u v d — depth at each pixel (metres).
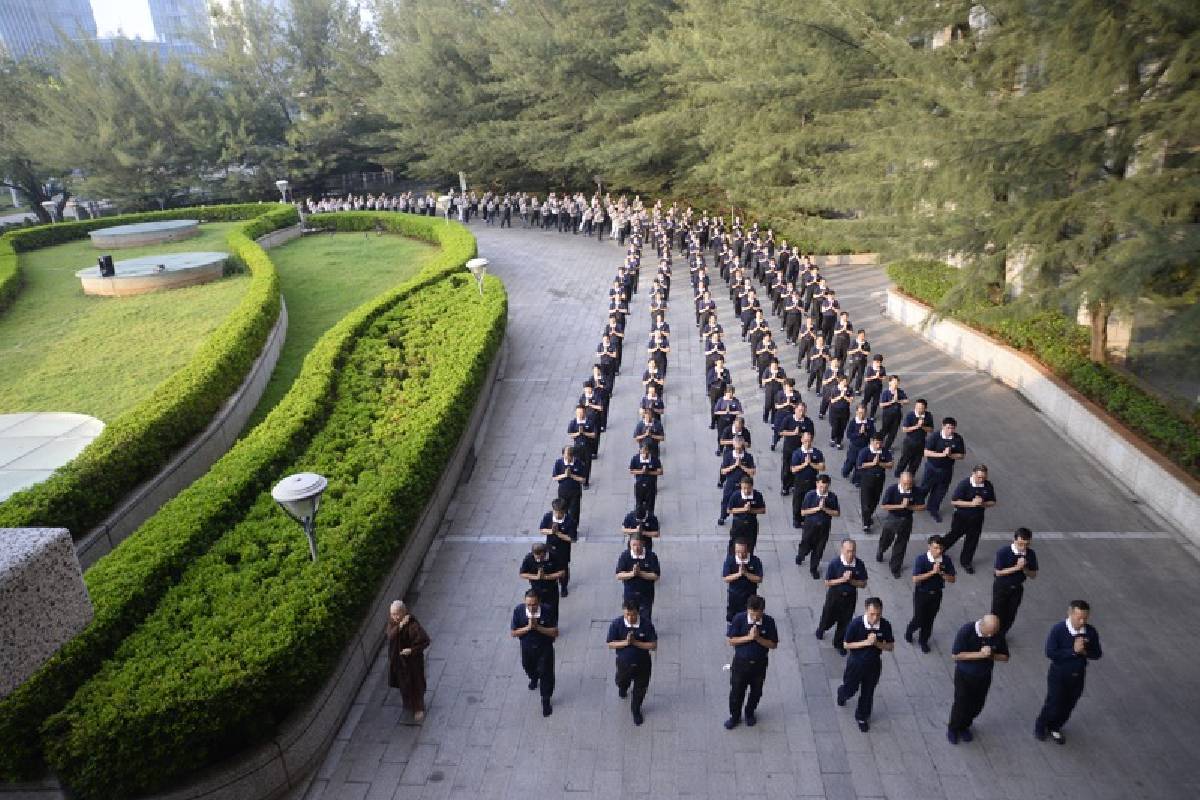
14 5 130.25
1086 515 11.30
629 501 12.37
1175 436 11.47
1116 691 8.08
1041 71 12.38
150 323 20.97
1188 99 9.34
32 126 47.69
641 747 7.64
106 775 6.33
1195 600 9.41
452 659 8.95
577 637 9.26
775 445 13.84
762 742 7.64
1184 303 9.77
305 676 7.39
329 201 45.78
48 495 9.87
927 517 11.55
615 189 38.84
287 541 9.08
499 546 11.22
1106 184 10.14
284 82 51.81
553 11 37.34
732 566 9.00
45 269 31.02
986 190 11.38
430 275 22.64
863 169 15.88
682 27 29.78
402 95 42.03
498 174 43.78
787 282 22.30
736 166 26.19
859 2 16.06
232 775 6.79
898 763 7.34
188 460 12.46
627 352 19.14
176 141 49.59
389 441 11.68
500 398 16.67
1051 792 6.97
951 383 16.47
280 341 19.39
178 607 7.89
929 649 8.85
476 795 7.18
